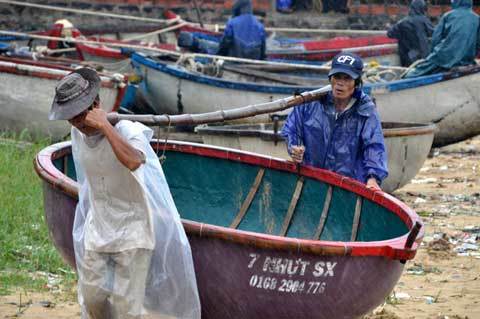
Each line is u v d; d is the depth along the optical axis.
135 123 14.80
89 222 14.73
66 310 19.06
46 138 35.47
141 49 44.16
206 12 64.75
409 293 21.59
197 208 21.09
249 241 14.64
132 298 14.52
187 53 44.94
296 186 20.11
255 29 45.81
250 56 45.69
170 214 14.61
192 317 14.78
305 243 14.65
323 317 15.32
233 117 18.39
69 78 14.05
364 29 64.38
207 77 39.97
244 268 14.86
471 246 26.11
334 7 64.81
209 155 20.88
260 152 28.95
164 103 41.34
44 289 20.30
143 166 14.30
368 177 18.97
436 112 39.94
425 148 31.88
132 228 14.48
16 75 35.81
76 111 13.92
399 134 30.80
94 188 14.55
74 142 14.65
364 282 15.22
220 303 15.24
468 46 41.16
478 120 40.22
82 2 63.31
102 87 35.53
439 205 32.00
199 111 40.75
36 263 21.70
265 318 15.24
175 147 20.92
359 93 19.25
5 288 19.98
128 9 63.91
